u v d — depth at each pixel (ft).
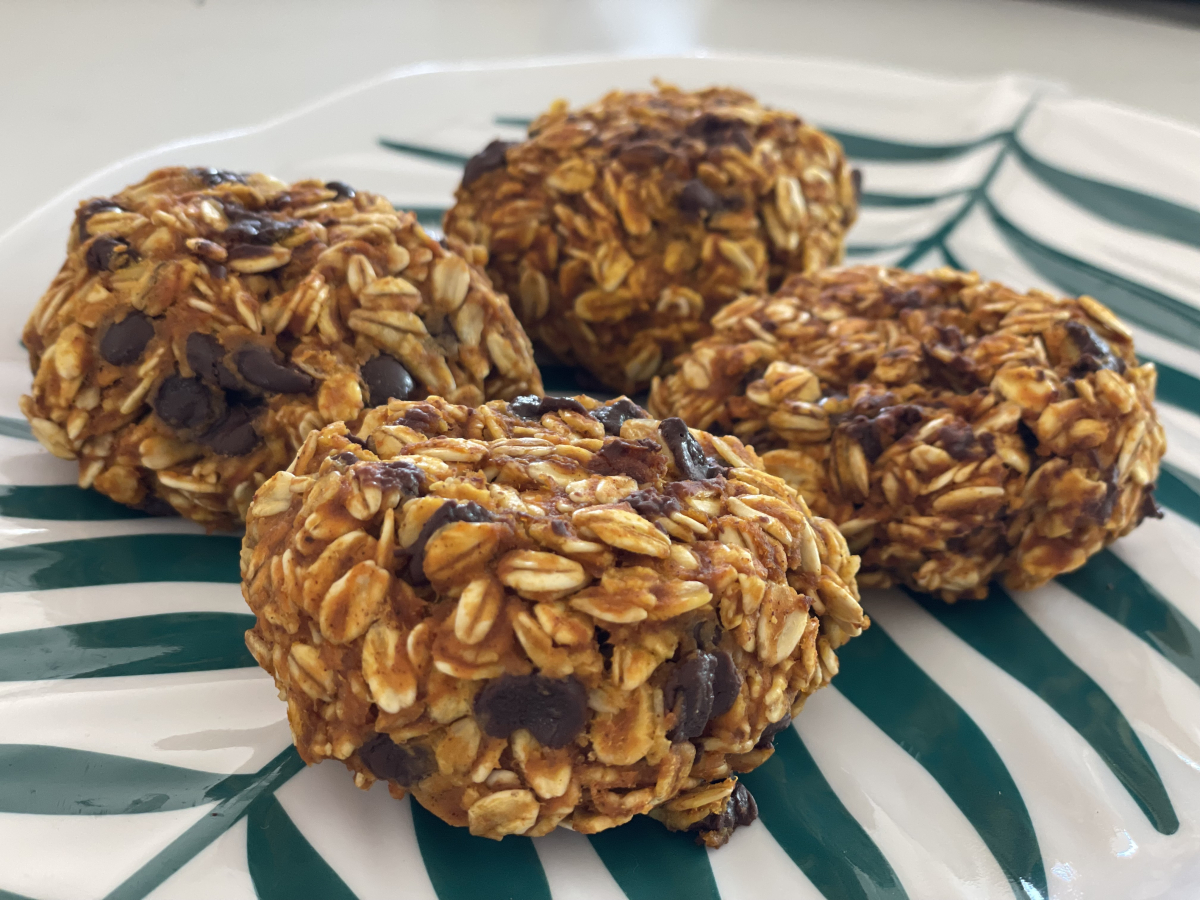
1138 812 0.42
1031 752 0.45
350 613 0.34
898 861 0.40
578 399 0.44
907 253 0.76
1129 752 0.45
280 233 0.48
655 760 0.35
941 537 0.47
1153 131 0.79
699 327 0.60
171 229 0.47
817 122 0.86
